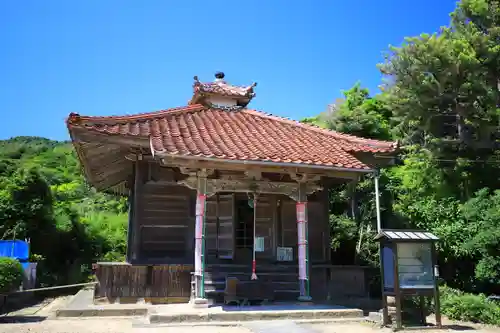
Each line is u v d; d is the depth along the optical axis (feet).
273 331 25.38
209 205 40.63
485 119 55.98
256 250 39.22
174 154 30.89
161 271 36.76
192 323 27.86
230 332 25.05
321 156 36.58
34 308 40.06
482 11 61.21
